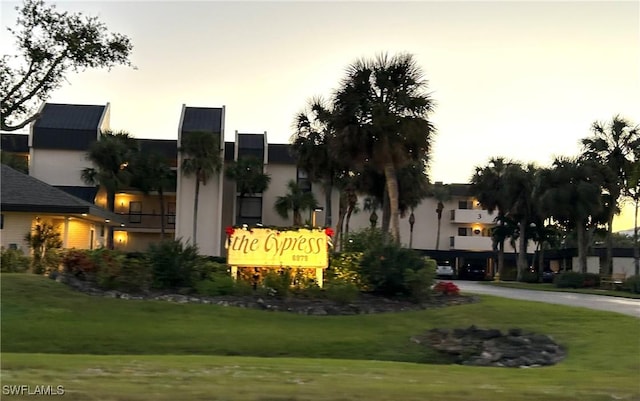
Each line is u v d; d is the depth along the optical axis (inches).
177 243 753.0
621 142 1945.1
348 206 1925.4
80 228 1323.8
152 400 281.9
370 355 537.3
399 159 1048.8
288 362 439.8
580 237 1926.7
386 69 1044.5
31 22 786.2
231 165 2281.0
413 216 2741.1
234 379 343.3
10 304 619.2
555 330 620.7
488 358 527.2
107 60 815.7
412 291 780.0
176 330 572.7
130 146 2177.7
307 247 768.9
